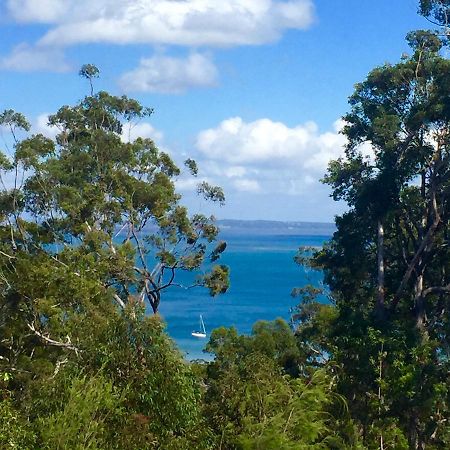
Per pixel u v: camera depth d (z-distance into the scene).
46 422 18.70
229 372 25.39
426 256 37.84
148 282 43.75
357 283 40.53
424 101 36.38
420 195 37.88
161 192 42.16
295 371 39.28
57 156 42.31
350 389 33.12
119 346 21.39
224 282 43.78
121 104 45.00
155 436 20.33
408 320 37.09
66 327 32.78
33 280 35.19
